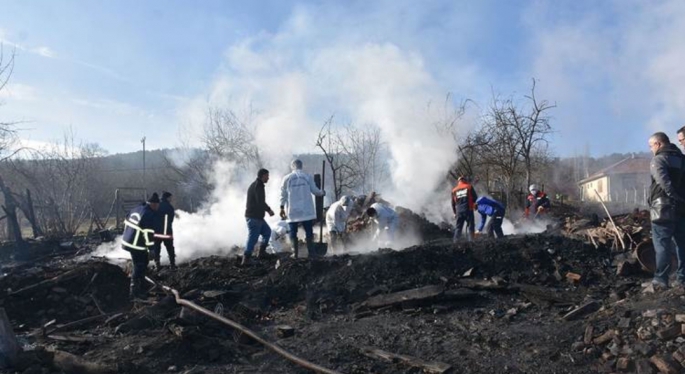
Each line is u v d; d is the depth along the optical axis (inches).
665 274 234.1
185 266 357.1
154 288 316.5
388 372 185.6
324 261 318.3
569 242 333.4
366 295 284.5
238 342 222.7
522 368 181.2
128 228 311.3
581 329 207.3
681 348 167.9
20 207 733.3
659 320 186.4
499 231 434.3
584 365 180.5
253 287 301.3
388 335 225.0
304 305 277.9
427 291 269.3
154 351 206.2
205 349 209.5
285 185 364.8
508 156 858.8
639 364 170.7
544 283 294.2
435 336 220.8
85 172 1152.8
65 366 194.5
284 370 191.6
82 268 325.7
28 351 204.7
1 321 201.8
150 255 416.2
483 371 180.5
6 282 313.7
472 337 215.5
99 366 188.4
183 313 236.5
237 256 365.7
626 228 330.0
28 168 1031.6
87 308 293.3
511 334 215.2
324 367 188.1
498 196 895.7
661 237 233.6
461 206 439.2
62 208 999.6
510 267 310.8
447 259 318.7
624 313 201.6
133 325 251.6
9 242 647.1
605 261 313.1
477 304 264.4
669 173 232.1
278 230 483.2
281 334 231.9
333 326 244.8
